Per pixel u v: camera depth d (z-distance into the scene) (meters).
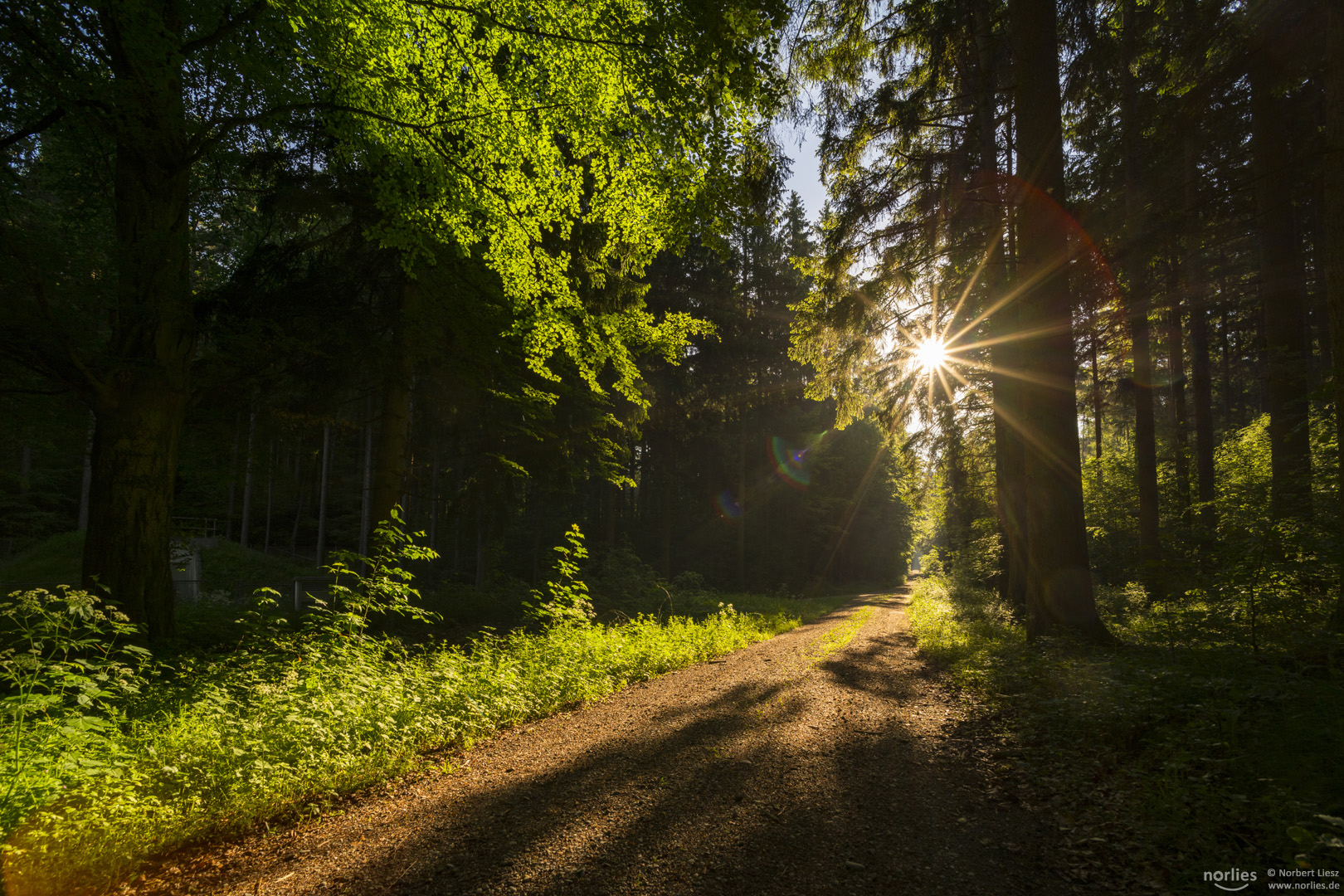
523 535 32.28
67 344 7.57
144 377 8.36
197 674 6.46
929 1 10.72
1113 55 10.59
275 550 42.38
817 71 11.11
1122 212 11.78
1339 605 6.14
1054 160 9.30
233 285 10.36
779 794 4.32
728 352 27.61
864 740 5.65
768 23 5.86
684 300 26.58
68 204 10.09
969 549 23.58
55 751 3.84
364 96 6.42
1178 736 4.42
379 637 9.02
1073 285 11.66
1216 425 28.91
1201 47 10.12
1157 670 5.98
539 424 14.71
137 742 4.48
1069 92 11.30
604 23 5.70
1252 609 6.40
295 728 4.79
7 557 27.53
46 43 6.41
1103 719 5.10
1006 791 4.34
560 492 16.20
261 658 6.88
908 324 14.53
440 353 12.52
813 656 11.09
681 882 3.12
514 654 8.45
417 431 15.02
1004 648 9.12
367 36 5.84
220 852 3.58
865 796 4.29
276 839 3.75
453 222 7.30
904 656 11.03
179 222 8.59
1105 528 19.80
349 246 11.51
